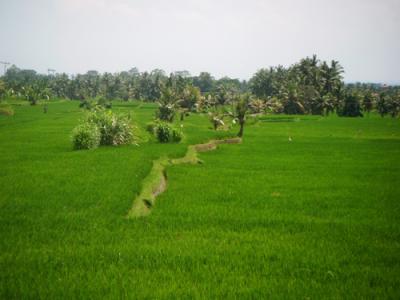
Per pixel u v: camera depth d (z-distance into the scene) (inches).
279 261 490.9
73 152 1248.8
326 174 1067.3
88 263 472.1
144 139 1681.8
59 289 402.9
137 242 549.0
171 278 440.1
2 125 2208.4
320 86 4050.2
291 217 676.7
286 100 3976.4
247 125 2760.8
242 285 424.8
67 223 601.3
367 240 567.2
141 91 5344.5
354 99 3897.6
